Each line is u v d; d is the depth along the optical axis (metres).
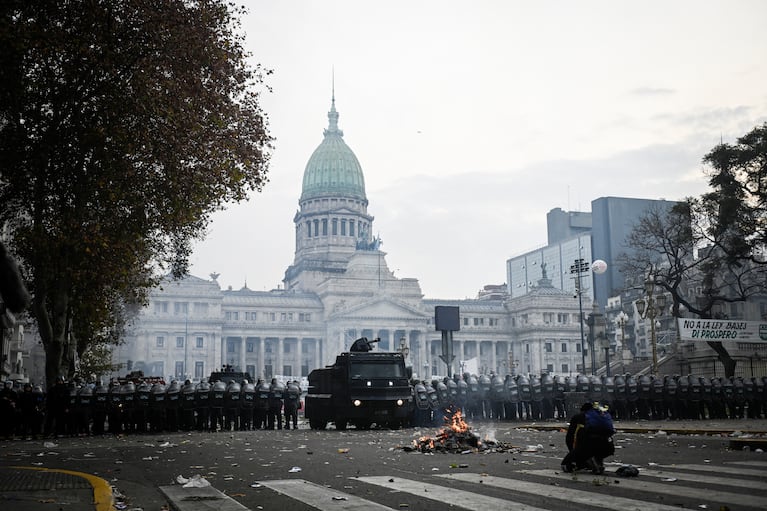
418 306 180.50
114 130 29.56
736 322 51.72
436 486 12.75
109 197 31.19
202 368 161.00
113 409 32.31
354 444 24.02
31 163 30.47
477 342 185.25
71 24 29.08
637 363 75.56
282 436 29.39
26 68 28.95
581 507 10.23
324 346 174.00
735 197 63.22
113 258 33.56
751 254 67.25
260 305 173.75
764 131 62.50
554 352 178.50
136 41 30.38
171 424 34.28
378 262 180.12
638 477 13.50
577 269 72.06
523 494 11.59
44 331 34.00
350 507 10.59
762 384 41.50
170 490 12.55
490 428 32.31
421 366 172.50
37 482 13.21
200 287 164.00
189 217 33.38
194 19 30.64
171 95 30.06
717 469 14.60
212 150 32.34
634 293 149.38
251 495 12.06
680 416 39.94
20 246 32.53
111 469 16.62
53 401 31.61
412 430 33.75
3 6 27.58
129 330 153.25
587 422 14.43
